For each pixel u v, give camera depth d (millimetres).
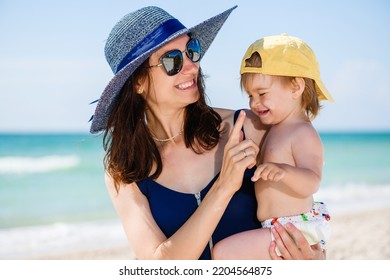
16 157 28859
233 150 3070
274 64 3469
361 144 45000
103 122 4047
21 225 14820
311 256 3227
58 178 23328
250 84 3562
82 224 14375
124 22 3703
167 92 3500
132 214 3479
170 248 3145
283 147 3488
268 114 3561
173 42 3475
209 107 3697
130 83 3617
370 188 21609
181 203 3457
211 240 3424
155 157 3590
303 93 3576
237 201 3488
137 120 3613
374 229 12219
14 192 20547
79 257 10070
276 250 3307
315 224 3389
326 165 32469
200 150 3629
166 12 3736
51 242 11820
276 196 3434
